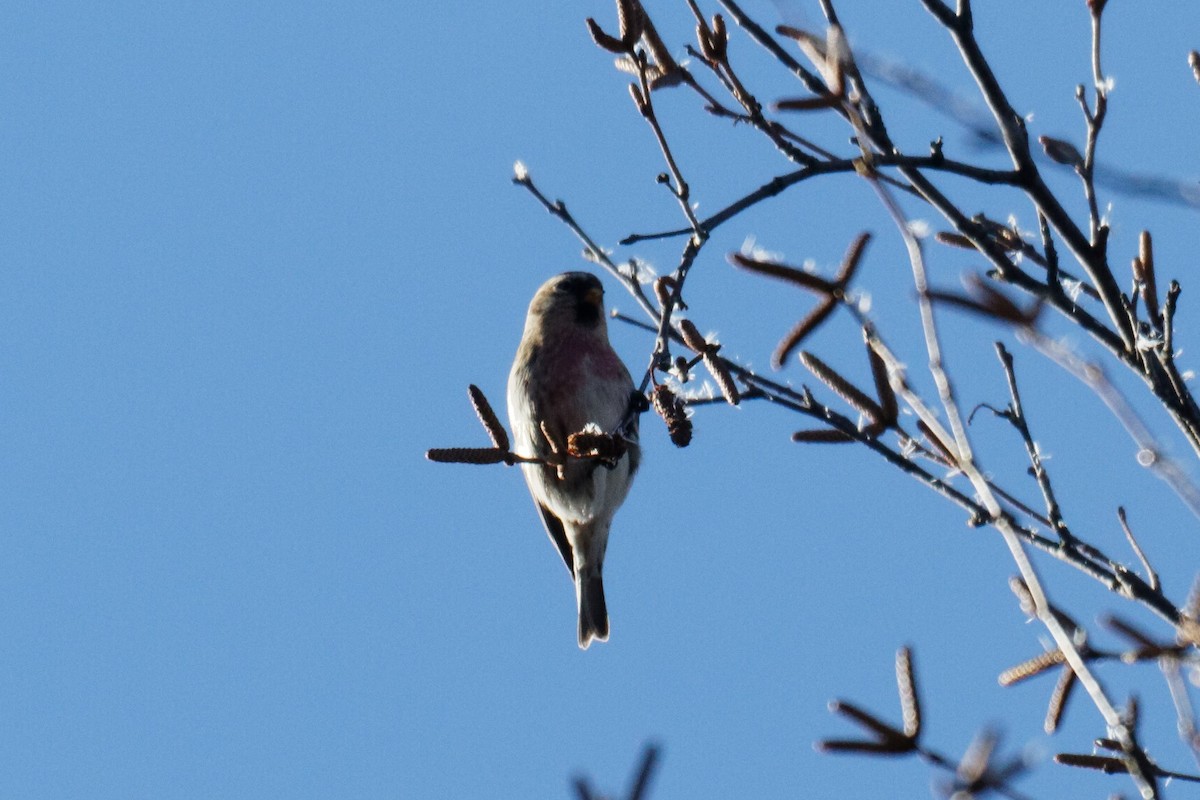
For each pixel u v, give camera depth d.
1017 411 5.86
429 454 6.01
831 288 5.68
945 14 5.97
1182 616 5.34
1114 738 5.25
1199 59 5.82
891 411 5.82
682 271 5.68
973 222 6.09
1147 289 6.05
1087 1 5.87
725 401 6.09
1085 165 5.92
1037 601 5.03
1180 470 5.07
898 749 4.88
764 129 6.22
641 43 6.20
